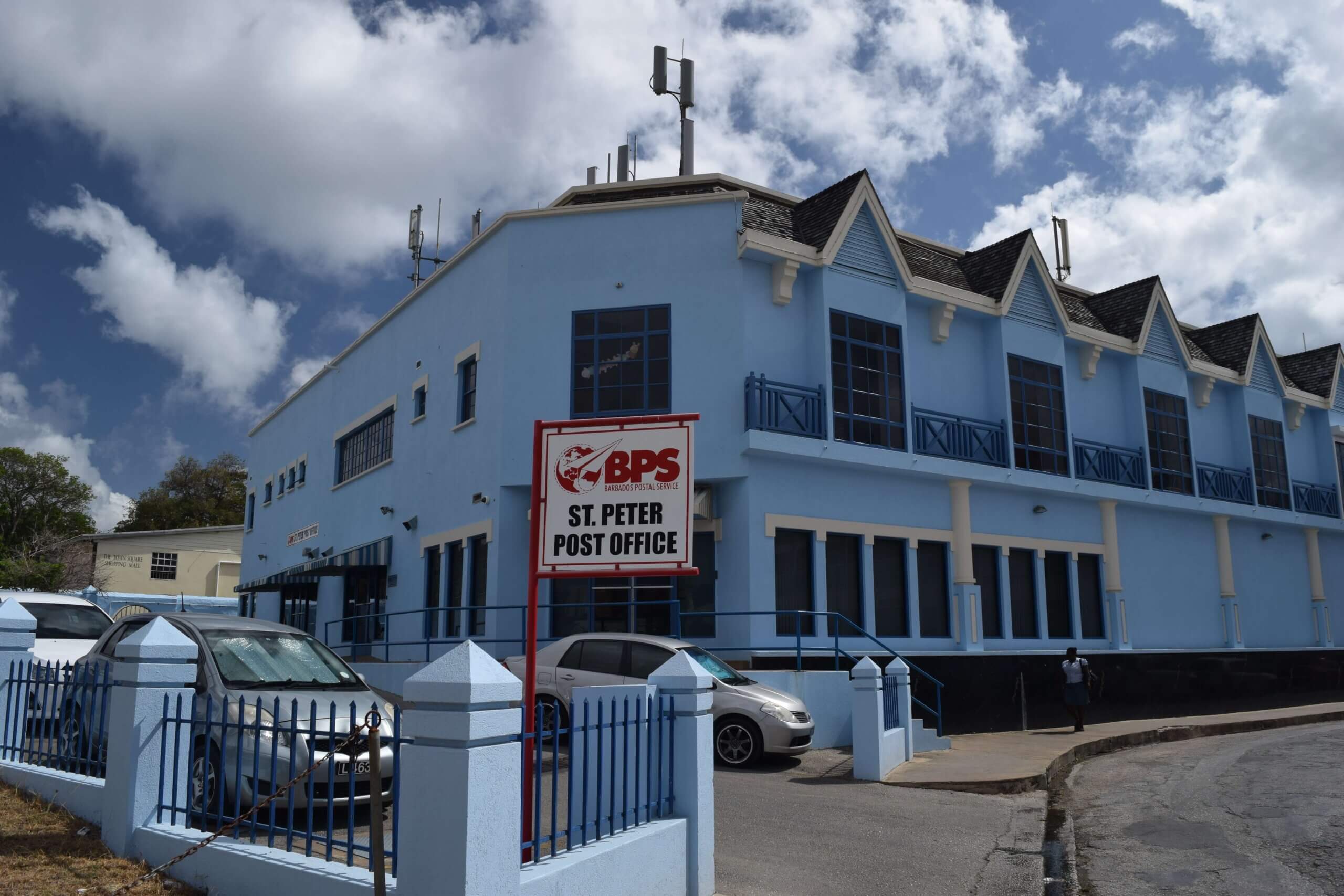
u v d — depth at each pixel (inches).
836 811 410.9
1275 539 1059.9
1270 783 468.8
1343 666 1053.8
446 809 189.3
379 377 968.3
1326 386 1168.8
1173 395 968.9
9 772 338.3
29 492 2058.3
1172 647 917.2
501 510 708.0
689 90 898.1
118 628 411.8
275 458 1295.5
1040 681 746.2
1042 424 848.9
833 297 726.5
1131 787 495.2
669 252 714.2
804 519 697.0
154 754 276.4
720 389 689.6
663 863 258.4
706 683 283.4
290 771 235.8
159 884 246.4
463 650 194.1
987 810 427.5
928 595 764.0
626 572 275.3
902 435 751.1
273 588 1193.4
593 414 703.7
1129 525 912.3
